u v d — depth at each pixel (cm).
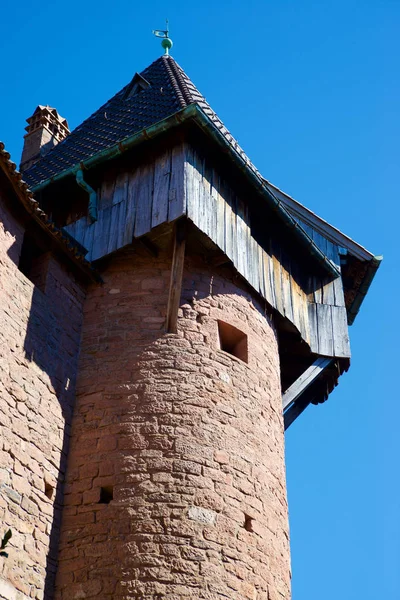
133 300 1562
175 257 1534
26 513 1294
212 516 1348
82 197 1741
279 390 1644
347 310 2055
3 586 1207
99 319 1556
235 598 1305
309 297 1855
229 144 1633
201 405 1448
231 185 1702
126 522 1321
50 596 1289
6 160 1409
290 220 1756
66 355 1495
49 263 1530
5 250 1424
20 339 1396
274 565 1401
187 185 1583
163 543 1302
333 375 1844
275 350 1675
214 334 1543
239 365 1542
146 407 1431
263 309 1686
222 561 1321
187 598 1266
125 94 2062
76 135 1964
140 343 1506
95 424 1435
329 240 1992
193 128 1631
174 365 1476
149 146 1667
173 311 1512
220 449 1421
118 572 1280
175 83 1970
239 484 1412
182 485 1357
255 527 1395
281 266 1786
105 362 1501
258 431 1504
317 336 1809
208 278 1602
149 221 1579
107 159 1675
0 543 1219
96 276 1595
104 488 1370
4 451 1287
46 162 1902
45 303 1485
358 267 2002
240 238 1667
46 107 2325
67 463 1409
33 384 1393
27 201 1465
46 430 1390
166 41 2242
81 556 1313
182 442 1398
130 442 1398
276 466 1519
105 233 1634
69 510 1364
